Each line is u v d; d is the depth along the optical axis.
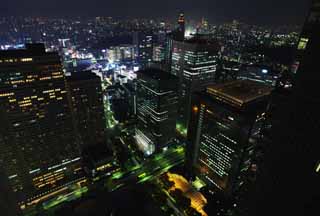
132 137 186.12
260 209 40.28
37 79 95.19
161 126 150.25
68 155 121.19
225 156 102.12
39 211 112.50
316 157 28.66
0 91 87.62
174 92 146.38
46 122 105.19
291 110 32.69
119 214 99.12
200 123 114.38
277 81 42.69
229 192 105.75
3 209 57.69
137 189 117.75
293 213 31.98
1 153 95.69
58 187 121.19
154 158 157.38
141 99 164.38
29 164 107.06
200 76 173.88
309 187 29.56
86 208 102.69
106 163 135.88
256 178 42.88
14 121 95.12
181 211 110.88
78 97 130.88
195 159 128.88
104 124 151.12
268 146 38.88
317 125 28.41
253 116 83.38
